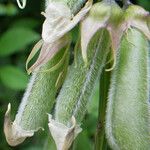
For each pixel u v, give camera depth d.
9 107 0.15
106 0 0.14
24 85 0.27
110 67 0.15
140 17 0.14
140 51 0.14
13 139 0.15
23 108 0.15
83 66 0.15
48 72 0.15
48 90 0.15
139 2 0.31
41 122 0.15
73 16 0.14
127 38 0.14
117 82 0.14
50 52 0.14
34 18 0.34
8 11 0.33
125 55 0.14
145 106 0.14
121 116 0.14
